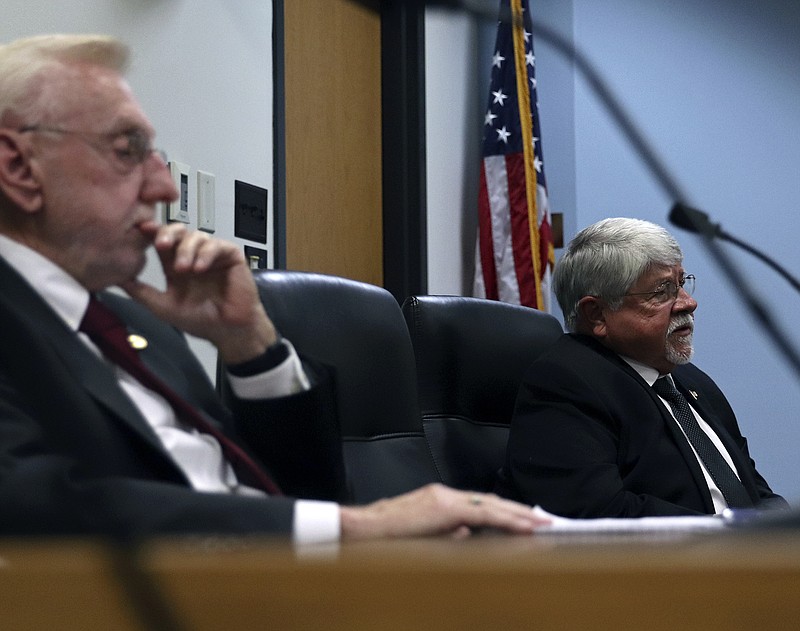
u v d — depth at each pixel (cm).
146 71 344
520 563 55
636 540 80
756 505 313
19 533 125
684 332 314
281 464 197
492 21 77
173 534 135
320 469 198
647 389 307
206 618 57
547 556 56
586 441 290
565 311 329
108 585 59
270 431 196
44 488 128
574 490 285
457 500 142
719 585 51
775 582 51
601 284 314
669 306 310
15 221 182
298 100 470
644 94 614
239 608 57
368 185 539
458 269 597
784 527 66
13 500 126
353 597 56
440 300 307
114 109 183
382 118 555
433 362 300
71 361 166
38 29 304
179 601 58
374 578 56
